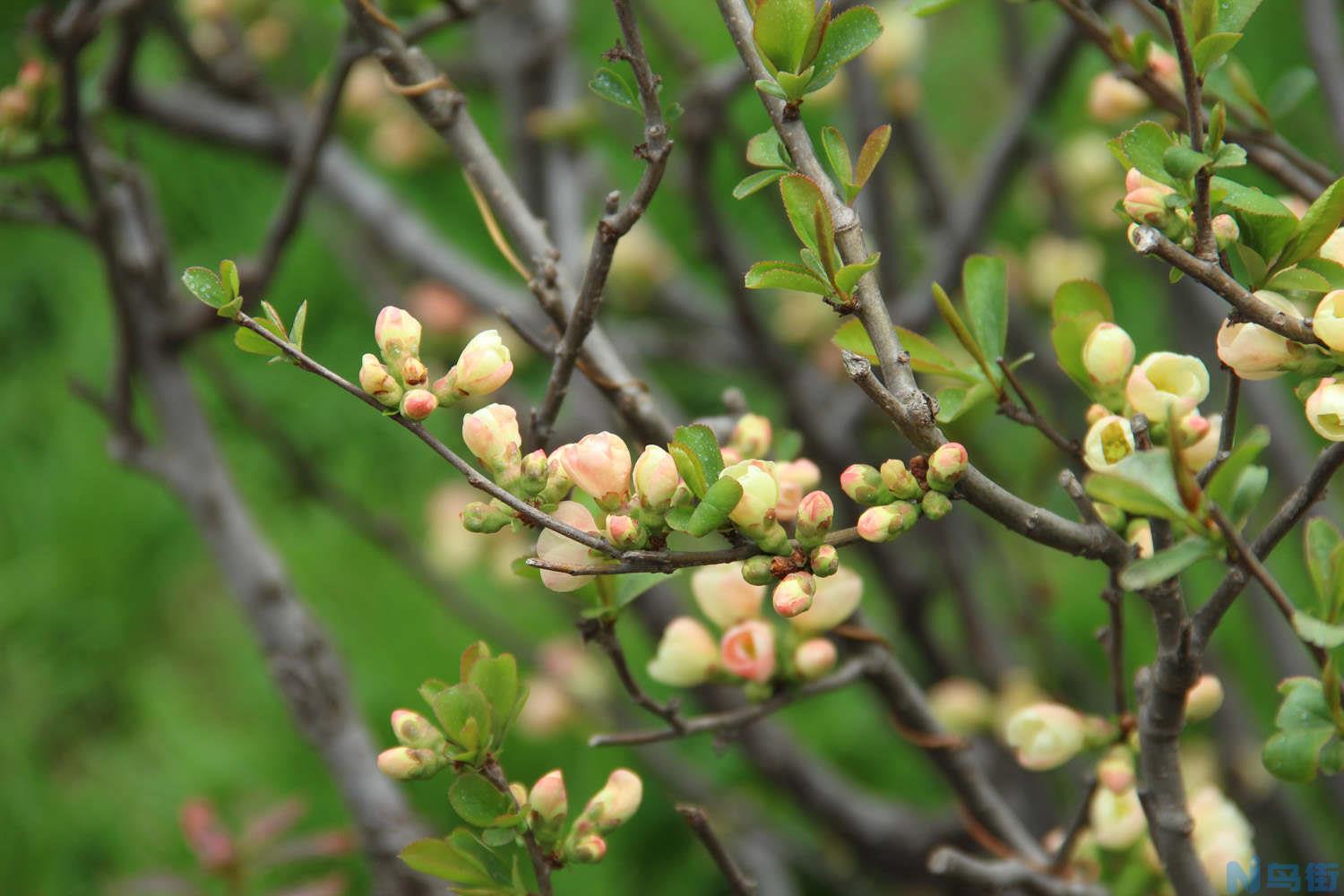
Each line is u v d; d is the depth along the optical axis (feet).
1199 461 4.71
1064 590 9.80
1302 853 7.25
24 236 12.98
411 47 5.12
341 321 12.08
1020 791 7.61
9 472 12.15
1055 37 6.45
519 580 8.23
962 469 4.46
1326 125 7.97
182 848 9.39
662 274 9.04
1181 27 4.46
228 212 12.50
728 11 4.69
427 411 4.54
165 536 11.96
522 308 7.88
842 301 4.51
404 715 4.67
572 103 7.49
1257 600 7.02
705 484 4.50
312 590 10.76
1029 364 8.16
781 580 4.50
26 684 10.83
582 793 9.31
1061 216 8.40
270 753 9.96
